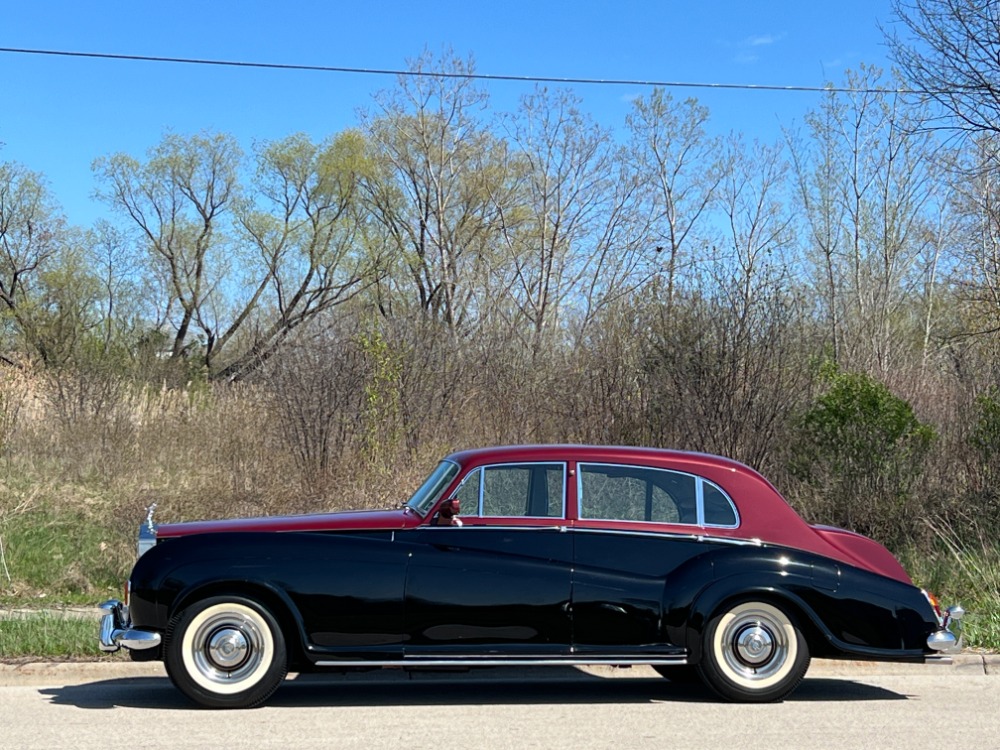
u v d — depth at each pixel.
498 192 36.97
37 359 26.42
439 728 6.77
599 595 7.25
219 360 43.59
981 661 9.12
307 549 7.17
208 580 7.05
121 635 7.09
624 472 7.55
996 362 17.69
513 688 8.20
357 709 7.34
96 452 17.42
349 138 41.44
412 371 17.12
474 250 36.88
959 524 13.84
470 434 16.97
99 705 7.41
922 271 35.06
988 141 18.09
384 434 15.70
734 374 15.55
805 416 15.24
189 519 13.46
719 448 15.33
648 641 7.30
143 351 31.05
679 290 16.58
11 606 10.74
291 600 7.09
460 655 7.18
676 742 6.43
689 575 7.32
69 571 11.79
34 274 41.00
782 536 7.50
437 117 37.81
